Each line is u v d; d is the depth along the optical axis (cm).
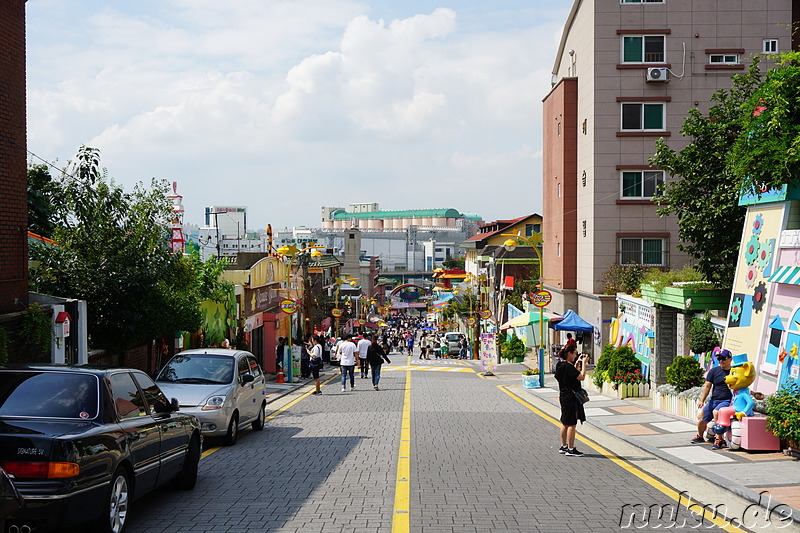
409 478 1094
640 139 4131
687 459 1219
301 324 5188
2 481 571
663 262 4141
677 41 4106
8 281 1483
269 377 3531
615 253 4166
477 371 4425
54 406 762
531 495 974
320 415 2027
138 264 2033
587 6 4266
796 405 1223
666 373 1920
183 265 2216
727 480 1044
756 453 1263
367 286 13738
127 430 802
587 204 4303
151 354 2395
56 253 1970
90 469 707
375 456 1302
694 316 2039
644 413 1897
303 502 937
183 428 988
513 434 1596
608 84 4131
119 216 2078
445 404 2306
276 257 4353
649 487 1032
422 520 840
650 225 4141
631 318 2616
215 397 1445
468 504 921
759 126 1459
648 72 4041
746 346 1612
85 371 808
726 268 2027
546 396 2548
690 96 4106
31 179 2495
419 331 14112
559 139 4753
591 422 1747
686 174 2089
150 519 853
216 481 1090
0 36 1462
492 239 8756
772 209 1580
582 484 1048
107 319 1972
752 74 2089
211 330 3008
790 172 1406
